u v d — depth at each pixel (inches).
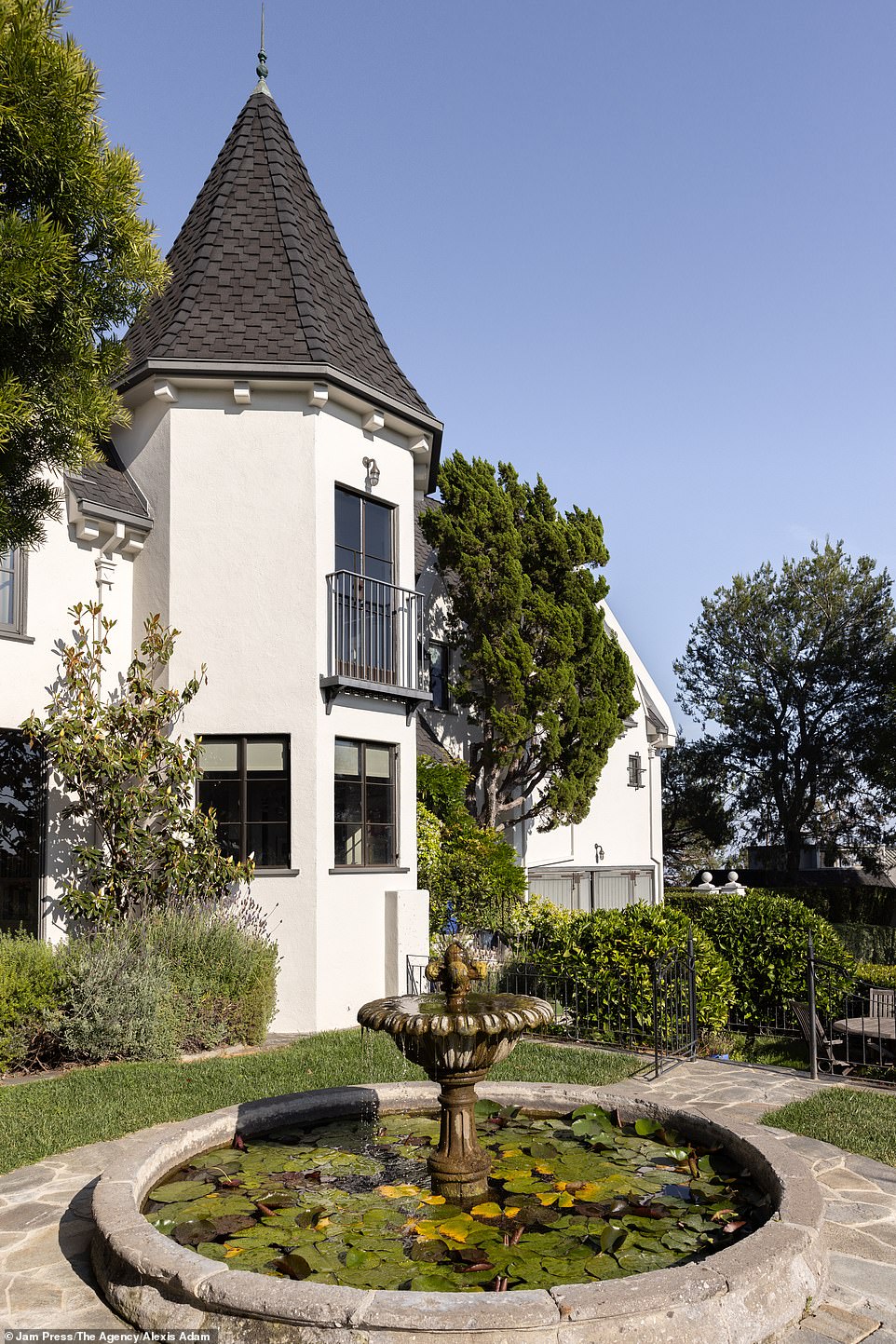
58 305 253.3
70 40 255.4
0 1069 375.9
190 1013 419.2
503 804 732.0
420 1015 223.0
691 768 1659.7
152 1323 169.0
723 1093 353.4
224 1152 258.7
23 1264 206.4
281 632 501.0
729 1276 167.3
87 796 457.1
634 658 1056.2
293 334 520.4
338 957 494.3
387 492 557.9
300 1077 366.3
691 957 422.3
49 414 262.7
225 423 512.1
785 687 1588.3
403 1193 225.3
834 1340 169.8
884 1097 345.7
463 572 679.1
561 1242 197.3
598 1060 401.4
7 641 452.8
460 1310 154.3
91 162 250.7
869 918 1284.4
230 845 494.6
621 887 964.0
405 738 554.9
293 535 506.6
